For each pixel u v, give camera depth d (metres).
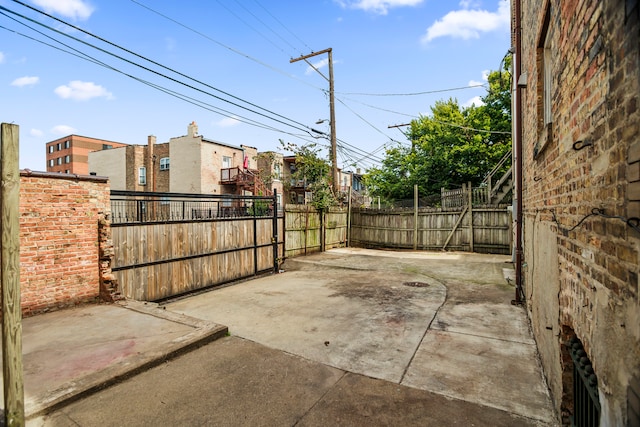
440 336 4.35
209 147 23.72
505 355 3.75
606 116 1.44
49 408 2.68
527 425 2.52
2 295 2.06
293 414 2.69
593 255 1.66
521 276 5.82
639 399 1.10
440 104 21.38
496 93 17.75
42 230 4.80
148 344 3.79
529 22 4.34
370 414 2.68
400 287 7.19
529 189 4.65
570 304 2.17
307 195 17.80
